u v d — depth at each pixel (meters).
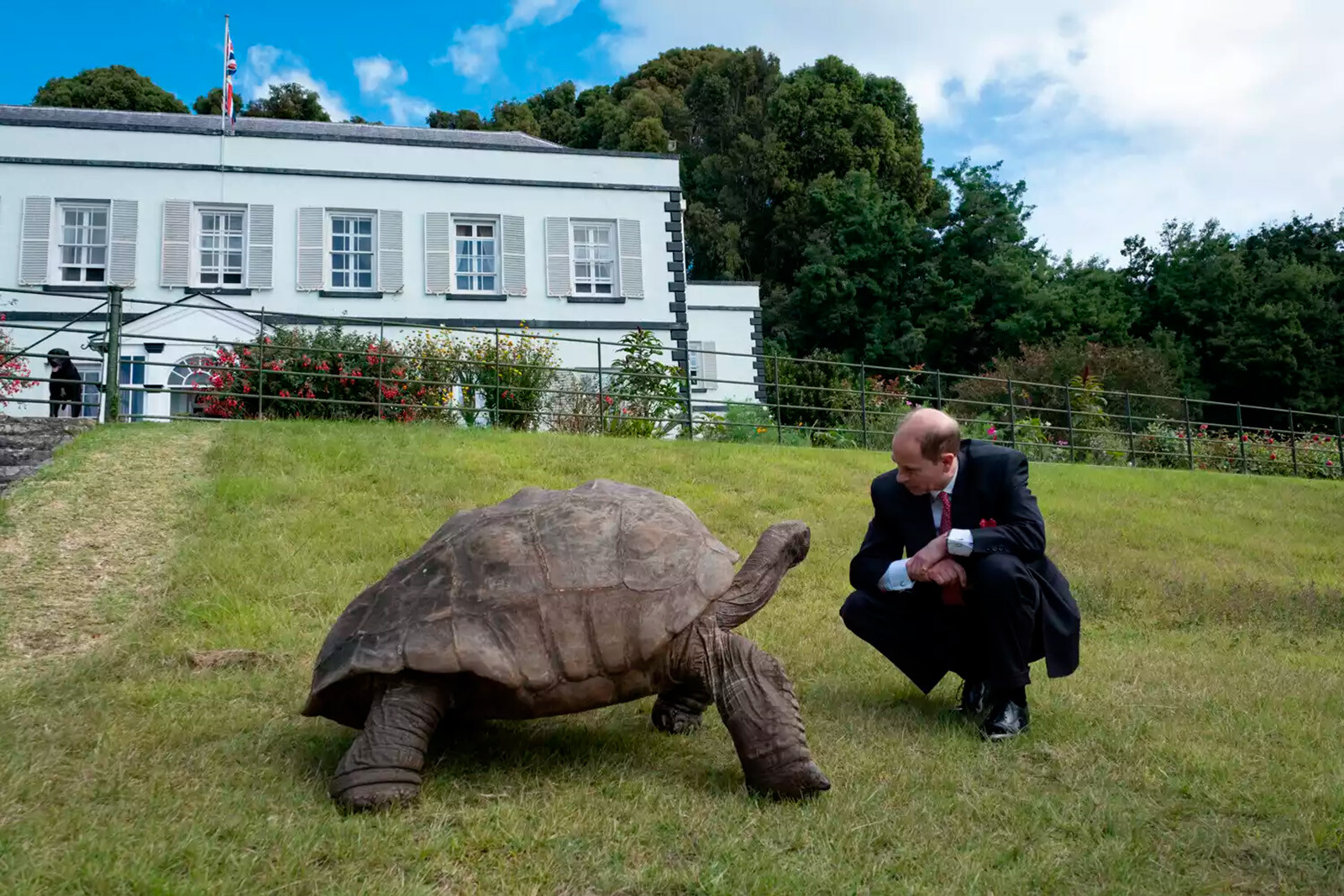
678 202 25.42
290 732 4.26
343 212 23.73
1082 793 3.80
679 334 25.09
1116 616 7.90
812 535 9.55
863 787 3.73
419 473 10.19
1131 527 11.68
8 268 21.86
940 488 4.72
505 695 3.54
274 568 7.29
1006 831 3.41
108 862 2.86
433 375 15.48
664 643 3.57
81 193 22.28
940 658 4.92
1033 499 4.75
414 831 3.25
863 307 45.50
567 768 3.92
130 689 4.91
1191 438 21.61
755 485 11.33
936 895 2.92
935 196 53.28
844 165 49.81
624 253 25.03
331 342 15.88
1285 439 24.59
